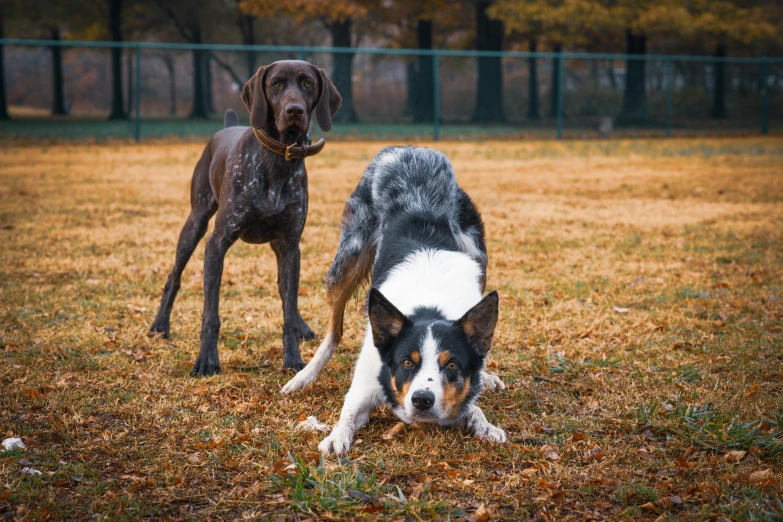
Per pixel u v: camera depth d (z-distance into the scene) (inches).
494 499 129.4
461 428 158.6
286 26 1819.6
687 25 1190.3
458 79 1683.1
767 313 239.9
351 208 192.4
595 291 269.3
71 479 134.5
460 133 1087.6
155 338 214.5
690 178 597.0
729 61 1060.5
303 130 188.7
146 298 255.3
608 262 312.5
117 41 1389.0
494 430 152.4
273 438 152.4
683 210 444.1
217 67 2003.0
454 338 144.8
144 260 306.3
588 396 176.9
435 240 177.6
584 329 226.2
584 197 498.6
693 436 151.3
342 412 154.1
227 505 127.3
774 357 200.5
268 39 1800.0
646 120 1325.0
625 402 171.0
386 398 151.1
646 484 134.1
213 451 146.0
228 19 1573.6
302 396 177.6
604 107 1603.1
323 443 146.6
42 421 157.9
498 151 844.0
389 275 170.1
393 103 1723.7
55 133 972.6
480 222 194.2
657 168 674.8
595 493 131.8
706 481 133.0
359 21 1540.4
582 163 719.7
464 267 170.4
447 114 1595.7
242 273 289.1
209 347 192.5
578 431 156.9
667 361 199.6
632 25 1203.2
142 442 150.3
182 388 179.3
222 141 210.8
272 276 285.3
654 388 181.0
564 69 2027.6
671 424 157.1
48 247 323.9
